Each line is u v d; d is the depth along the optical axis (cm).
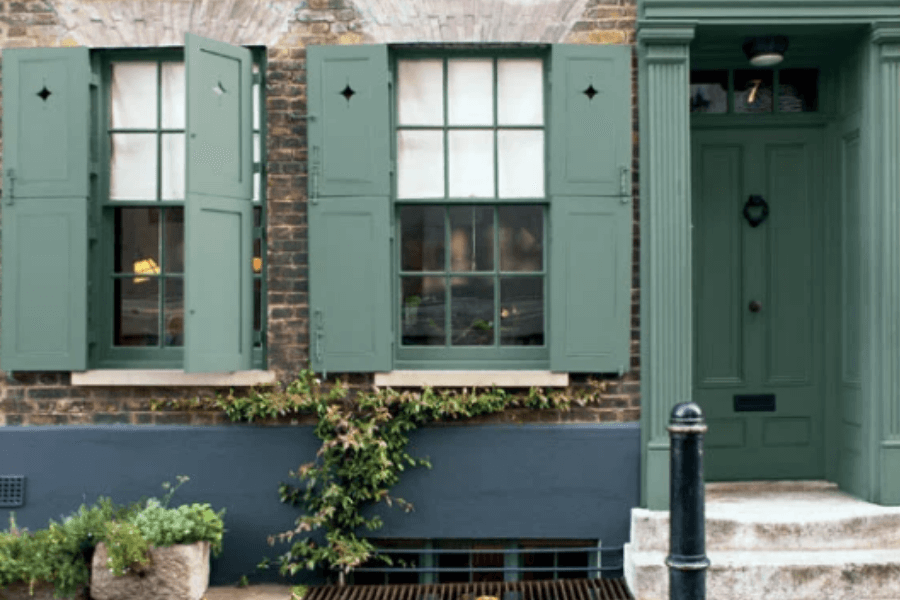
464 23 574
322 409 563
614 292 569
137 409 579
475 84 589
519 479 574
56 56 571
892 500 563
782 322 624
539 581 557
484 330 588
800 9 560
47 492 577
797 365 624
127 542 505
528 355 585
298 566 550
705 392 625
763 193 626
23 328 570
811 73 625
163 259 591
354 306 568
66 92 571
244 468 576
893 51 561
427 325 589
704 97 630
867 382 573
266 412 566
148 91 592
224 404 569
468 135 589
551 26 574
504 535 574
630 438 571
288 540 576
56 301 570
